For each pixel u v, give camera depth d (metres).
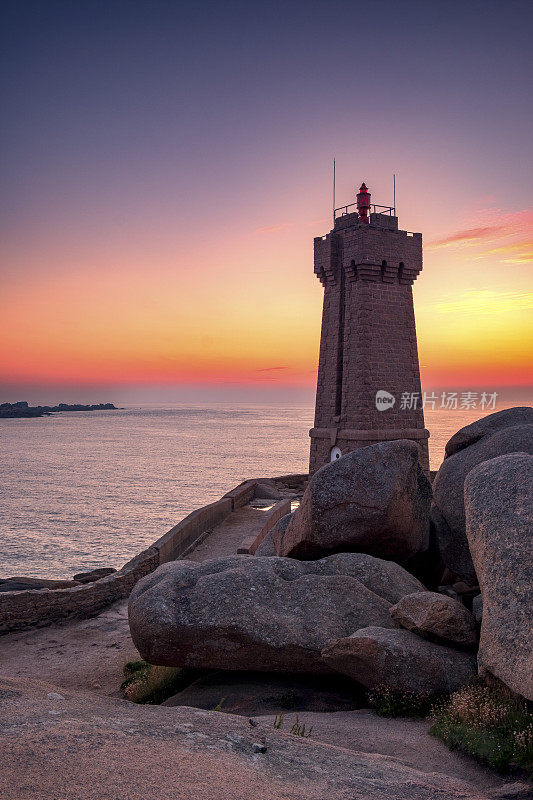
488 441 14.63
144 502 146.88
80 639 18.91
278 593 12.28
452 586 15.27
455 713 9.38
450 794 6.59
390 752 8.48
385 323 39.72
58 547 92.00
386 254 39.44
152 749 6.16
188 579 12.88
